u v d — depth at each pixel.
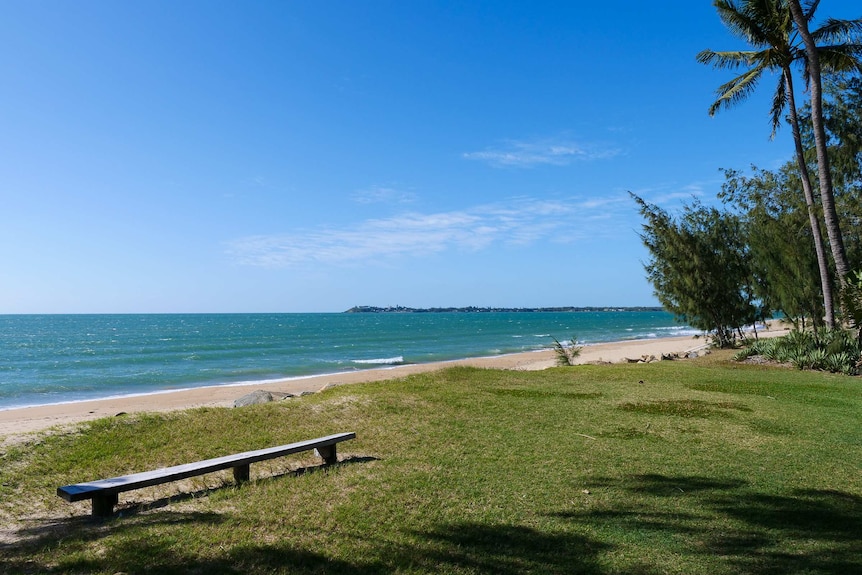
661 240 29.22
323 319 192.75
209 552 4.60
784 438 9.50
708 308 28.86
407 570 4.45
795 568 4.64
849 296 19.16
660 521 5.68
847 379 17.25
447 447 8.69
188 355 47.72
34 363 41.38
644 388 15.45
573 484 6.87
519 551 4.90
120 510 6.06
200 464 6.40
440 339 70.56
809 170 28.61
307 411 10.98
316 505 5.95
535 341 65.81
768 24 20.88
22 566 4.25
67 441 8.34
